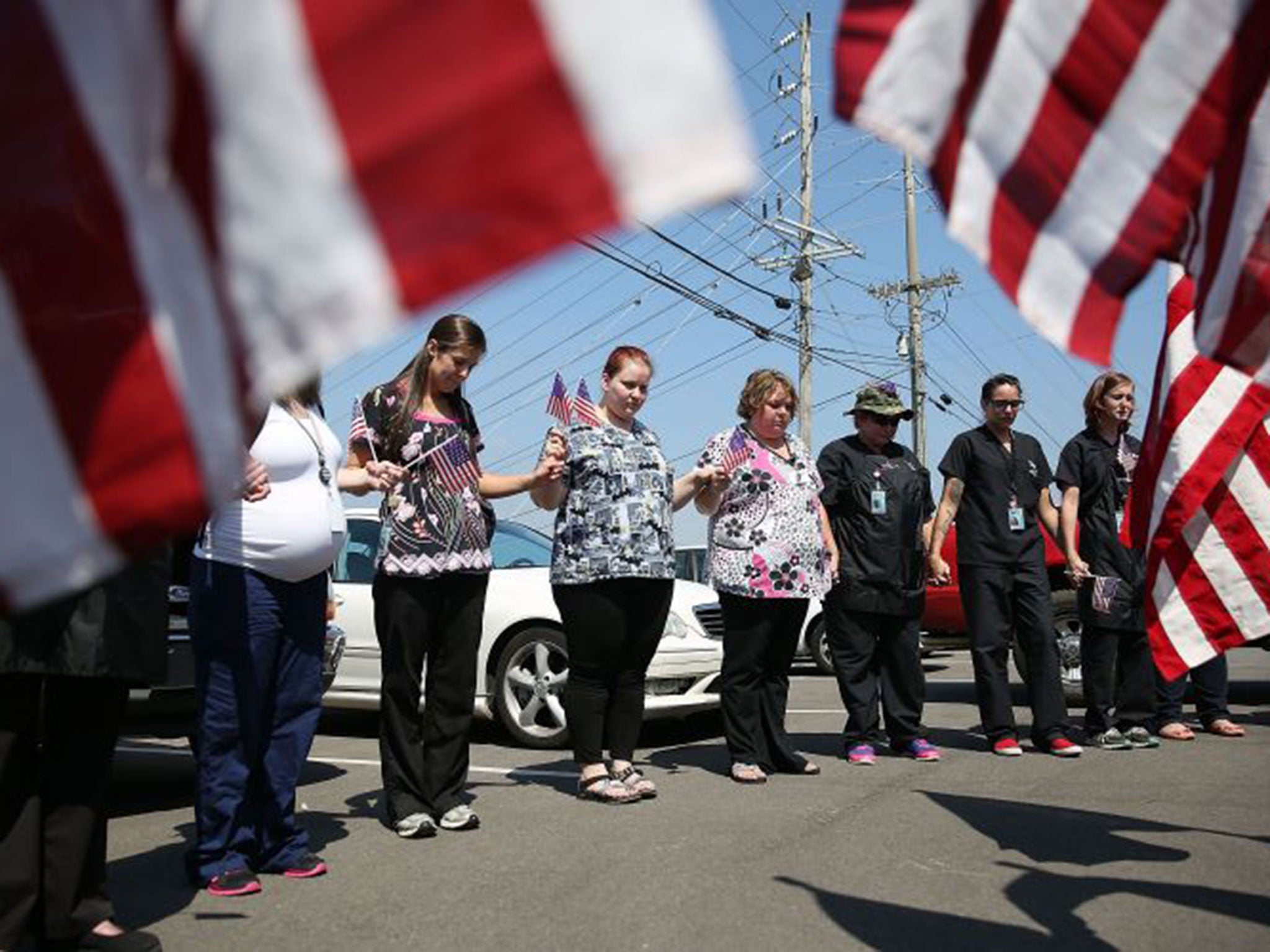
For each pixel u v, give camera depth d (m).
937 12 1.57
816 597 5.05
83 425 1.17
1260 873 3.31
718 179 0.99
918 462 5.62
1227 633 2.90
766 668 5.13
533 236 1.03
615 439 4.61
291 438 3.45
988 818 4.05
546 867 3.53
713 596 6.81
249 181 1.09
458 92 1.05
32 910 2.72
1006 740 5.52
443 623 4.09
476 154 1.04
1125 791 4.50
